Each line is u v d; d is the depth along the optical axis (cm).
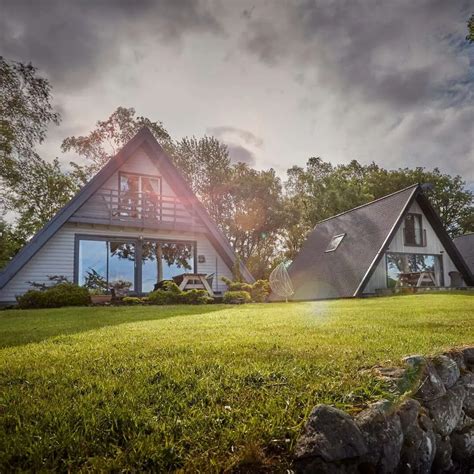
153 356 391
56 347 458
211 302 1405
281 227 3766
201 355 388
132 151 1714
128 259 1705
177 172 1802
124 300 1345
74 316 873
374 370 315
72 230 1597
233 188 3653
